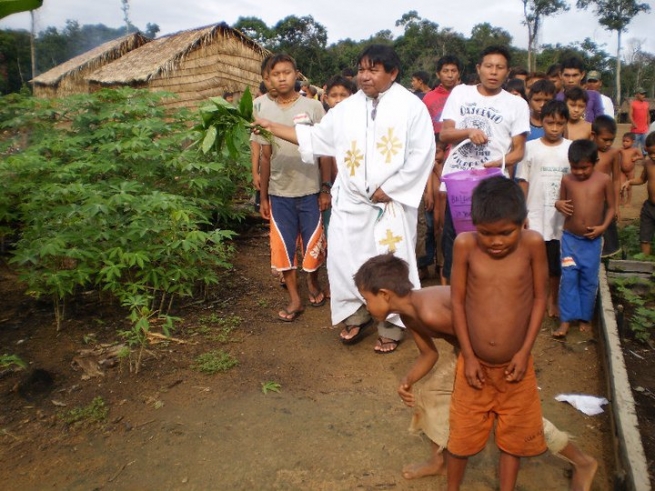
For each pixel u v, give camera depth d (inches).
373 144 164.2
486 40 2065.7
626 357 168.1
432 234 229.1
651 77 2482.8
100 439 132.0
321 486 116.2
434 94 250.2
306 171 191.6
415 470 118.1
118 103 264.7
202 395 149.4
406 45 2010.3
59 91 746.2
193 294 217.9
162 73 583.2
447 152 204.8
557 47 2411.4
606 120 192.2
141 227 183.6
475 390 100.3
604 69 2485.2
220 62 635.5
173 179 248.2
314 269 203.2
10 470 121.9
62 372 159.6
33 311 198.2
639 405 141.6
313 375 160.2
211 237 189.2
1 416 140.0
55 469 122.3
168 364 164.7
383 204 167.0
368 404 144.8
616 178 196.7
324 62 1723.7
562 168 187.2
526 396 99.1
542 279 95.0
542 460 121.4
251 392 151.1
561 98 257.1
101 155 230.8
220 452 126.8
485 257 94.4
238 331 187.8
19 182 211.3
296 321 196.7
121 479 119.0
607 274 226.2
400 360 168.1
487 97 182.1
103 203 183.0
